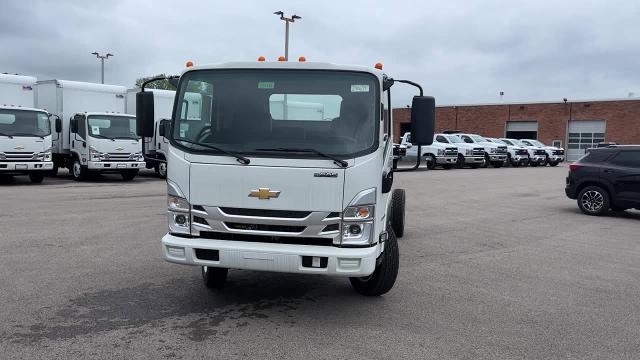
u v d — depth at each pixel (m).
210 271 5.97
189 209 5.04
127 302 5.59
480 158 33.06
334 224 4.83
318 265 4.77
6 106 17.58
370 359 4.30
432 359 4.34
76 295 5.78
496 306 5.79
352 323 5.13
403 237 9.69
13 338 4.56
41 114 18.08
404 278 6.85
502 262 7.89
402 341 4.71
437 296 6.10
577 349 4.65
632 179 12.53
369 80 5.03
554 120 49.88
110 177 22.30
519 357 4.44
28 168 17.72
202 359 4.23
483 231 10.51
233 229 4.94
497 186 20.56
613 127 46.94
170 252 5.05
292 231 4.86
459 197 16.45
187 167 5.02
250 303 5.67
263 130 5.02
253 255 4.80
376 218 4.93
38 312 5.22
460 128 55.16
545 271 7.42
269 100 5.05
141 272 6.75
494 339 4.82
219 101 5.10
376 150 4.91
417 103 5.26
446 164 32.56
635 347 4.73
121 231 9.41
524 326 5.19
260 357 4.29
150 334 4.73
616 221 12.25
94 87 20.28
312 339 4.70
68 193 15.41
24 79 18.38
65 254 7.62
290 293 6.07
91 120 19.19
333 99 5.01
